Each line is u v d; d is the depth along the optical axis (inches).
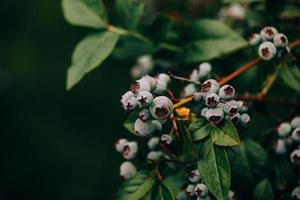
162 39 18.9
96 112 43.8
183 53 18.5
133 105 13.7
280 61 16.7
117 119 43.6
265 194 15.1
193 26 18.5
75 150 43.5
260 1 18.1
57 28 45.4
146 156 15.5
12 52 45.5
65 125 44.3
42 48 45.6
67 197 42.1
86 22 18.4
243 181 15.7
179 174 15.5
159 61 20.4
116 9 18.8
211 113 13.7
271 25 18.5
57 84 45.3
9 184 43.1
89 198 41.7
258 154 16.3
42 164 43.4
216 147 13.8
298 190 15.1
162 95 14.3
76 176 42.8
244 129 16.1
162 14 18.8
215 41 18.2
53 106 44.9
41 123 44.7
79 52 17.9
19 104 45.3
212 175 13.6
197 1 23.9
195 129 14.1
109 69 43.3
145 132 14.3
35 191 42.8
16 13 45.8
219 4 23.5
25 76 45.5
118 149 15.7
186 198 14.7
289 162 16.3
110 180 42.3
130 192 14.8
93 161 42.8
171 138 14.4
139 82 13.8
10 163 43.7
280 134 16.0
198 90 15.9
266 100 17.3
